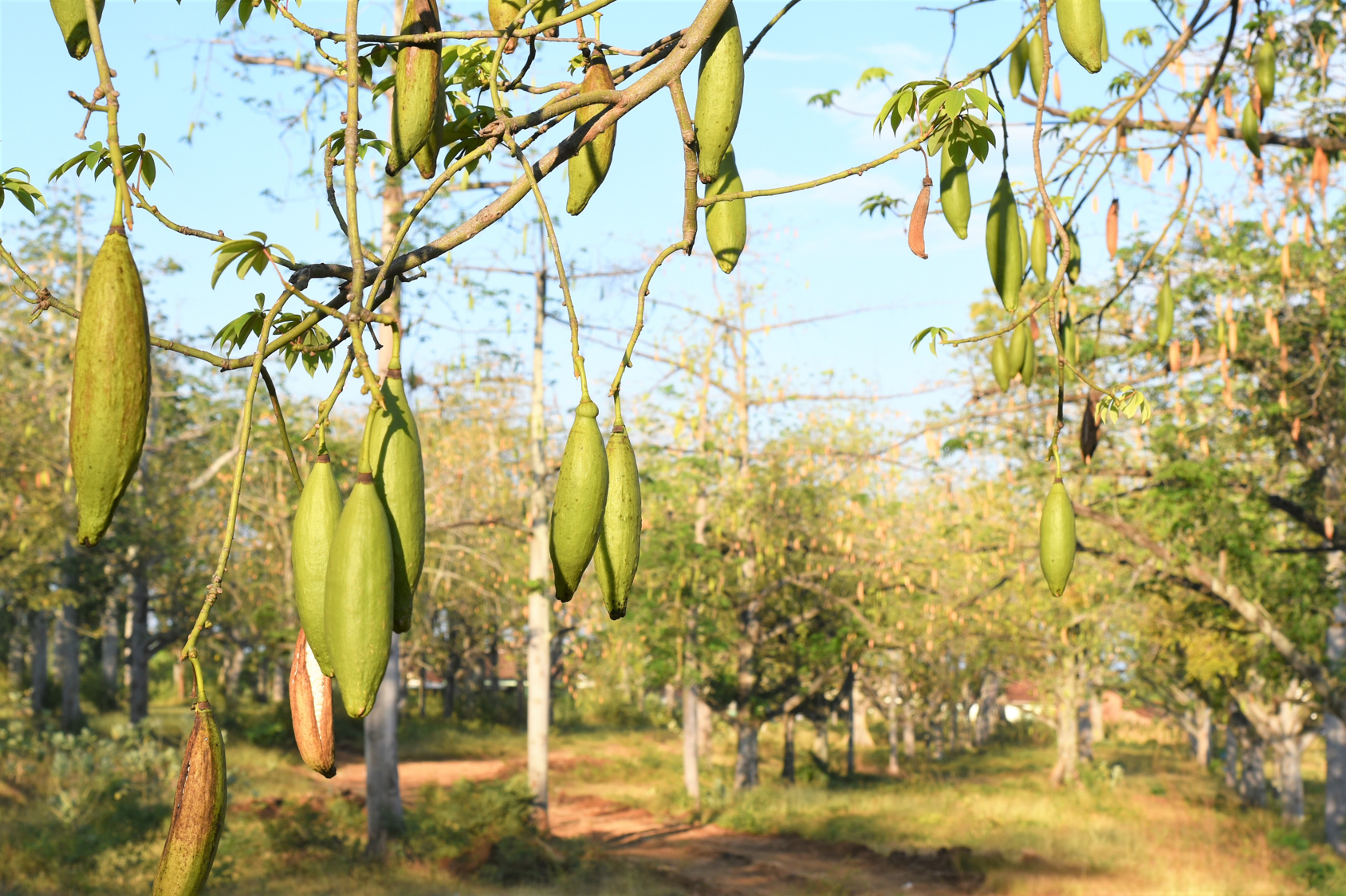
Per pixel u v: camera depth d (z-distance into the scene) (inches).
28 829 672.4
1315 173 190.5
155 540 1103.6
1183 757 1998.0
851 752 1631.4
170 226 47.5
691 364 909.2
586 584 980.6
